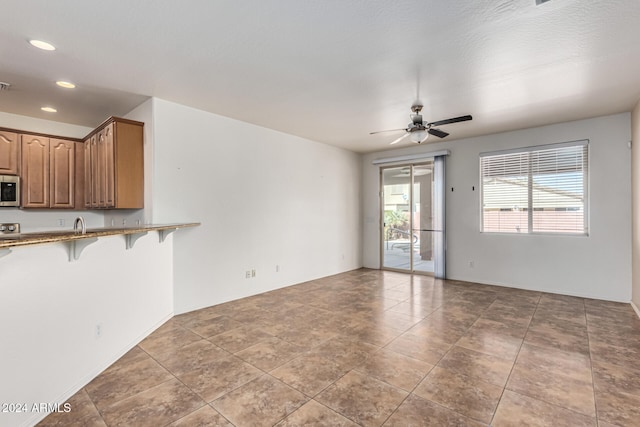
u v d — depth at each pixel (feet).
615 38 8.04
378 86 11.13
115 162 11.91
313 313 13.01
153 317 11.15
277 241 17.15
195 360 8.93
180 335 10.73
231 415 6.51
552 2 6.61
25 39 7.97
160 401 6.99
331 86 11.09
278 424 6.22
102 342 8.39
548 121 15.42
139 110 12.91
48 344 6.68
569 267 15.74
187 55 8.89
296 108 13.43
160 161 12.30
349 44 8.34
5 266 5.78
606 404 6.81
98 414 6.54
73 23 7.30
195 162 13.43
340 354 9.26
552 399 7.00
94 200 13.82
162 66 9.57
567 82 10.82
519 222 17.30
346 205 22.27
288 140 17.81
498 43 8.31
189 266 13.23
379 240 23.00
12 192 12.82
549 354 9.19
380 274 21.20
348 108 13.43
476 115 14.46
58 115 14.11
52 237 5.94
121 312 9.28
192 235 13.34
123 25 7.41
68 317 7.25
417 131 12.59
